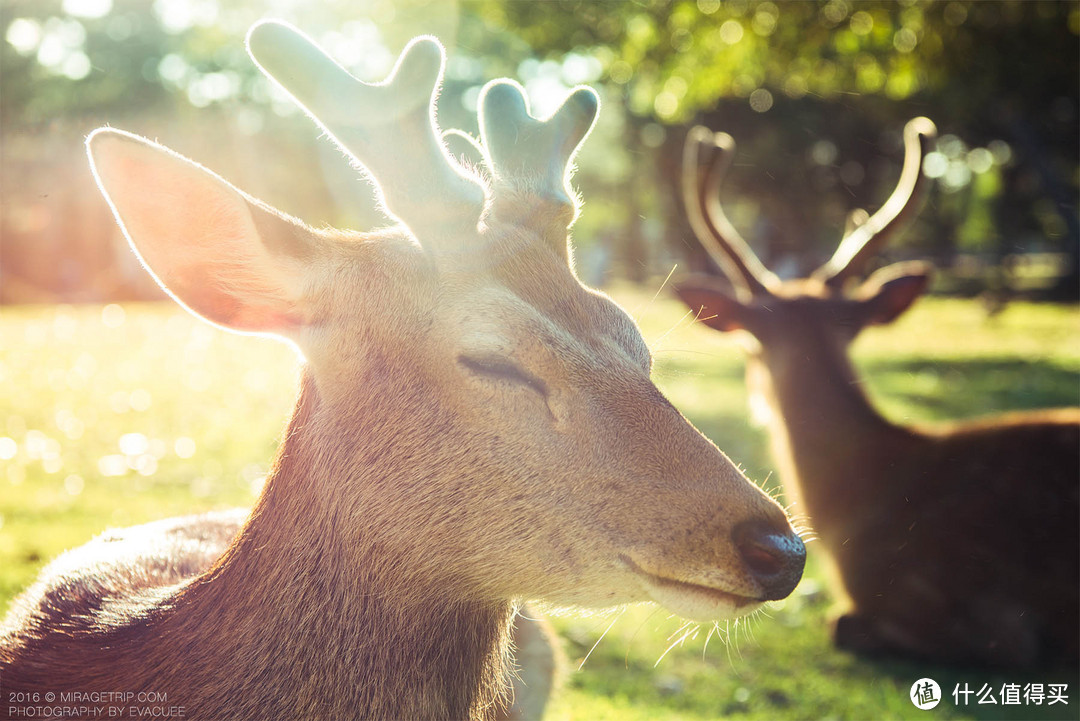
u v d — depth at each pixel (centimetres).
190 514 361
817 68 1457
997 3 1348
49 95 3042
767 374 536
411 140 230
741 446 859
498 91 278
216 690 221
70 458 799
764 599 214
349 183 3447
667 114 1609
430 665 229
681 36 1456
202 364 1433
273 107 3741
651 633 488
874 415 509
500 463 219
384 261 230
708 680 442
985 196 4297
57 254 3181
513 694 292
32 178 2950
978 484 478
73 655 237
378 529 223
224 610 229
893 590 479
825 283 614
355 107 229
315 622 223
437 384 222
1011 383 1257
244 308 229
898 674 461
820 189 3197
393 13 2073
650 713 402
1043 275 3506
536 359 220
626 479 216
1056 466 475
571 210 258
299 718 219
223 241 221
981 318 2328
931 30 1349
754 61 1484
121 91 3356
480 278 227
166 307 2723
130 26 3372
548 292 231
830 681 448
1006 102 1942
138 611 247
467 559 222
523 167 265
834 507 498
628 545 215
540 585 222
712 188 615
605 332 233
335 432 229
